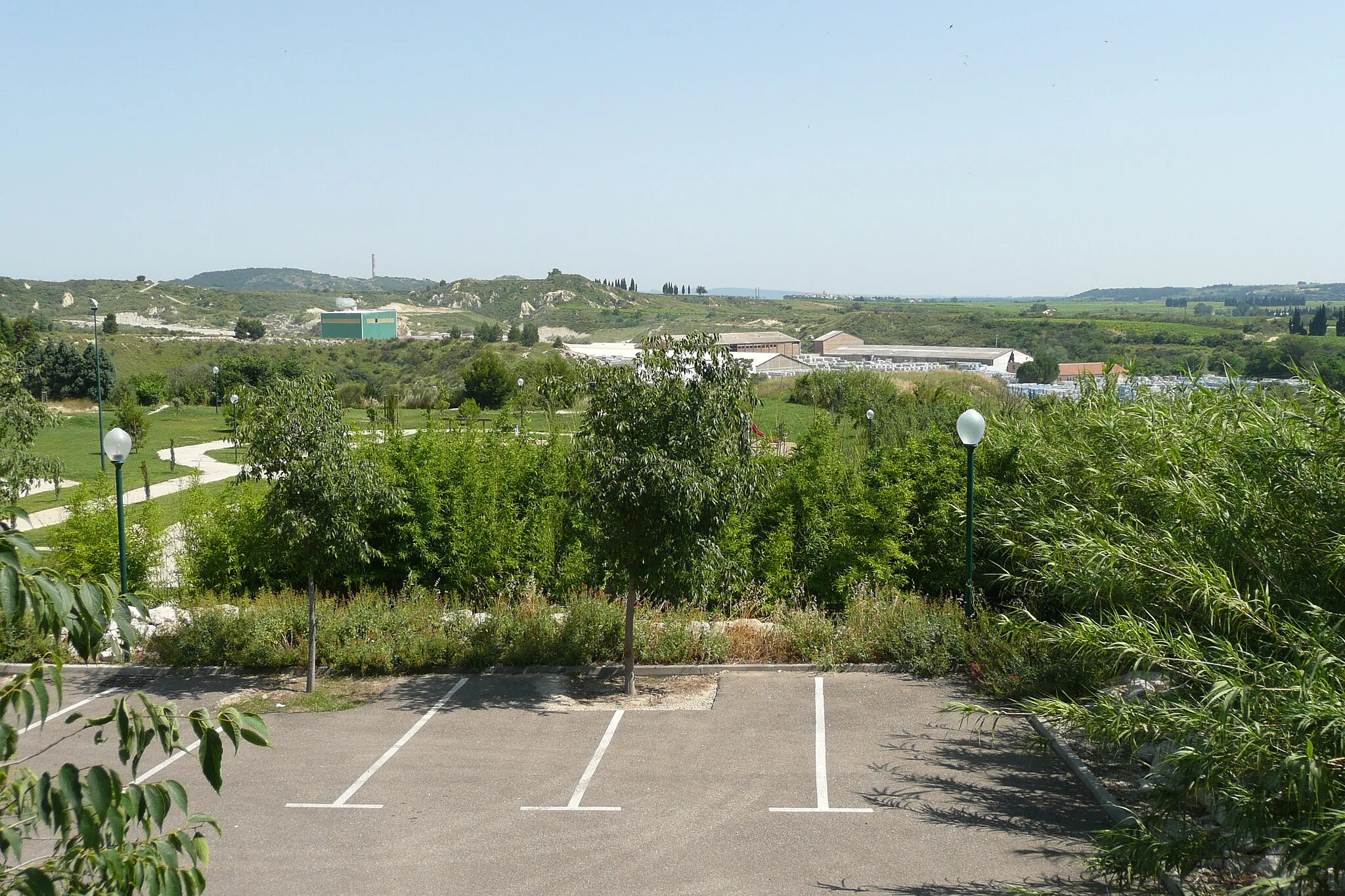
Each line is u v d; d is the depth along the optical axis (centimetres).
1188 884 639
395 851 755
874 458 1606
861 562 1461
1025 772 884
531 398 3803
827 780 872
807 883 695
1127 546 809
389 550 1516
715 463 1098
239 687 1177
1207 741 584
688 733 999
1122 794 819
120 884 254
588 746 968
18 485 1834
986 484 1459
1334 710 528
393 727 1030
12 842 247
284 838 780
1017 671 1073
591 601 1333
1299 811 529
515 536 1507
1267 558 753
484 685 1170
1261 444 793
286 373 6112
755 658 1233
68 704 1112
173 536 2034
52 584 254
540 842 767
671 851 747
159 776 916
